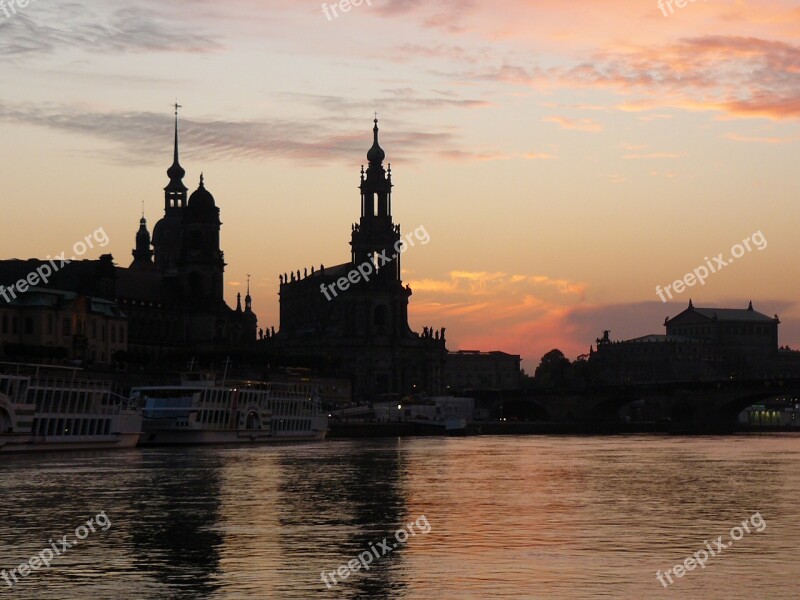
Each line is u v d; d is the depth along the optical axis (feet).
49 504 437.58
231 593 287.28
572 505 444.14
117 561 324.60
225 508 430.61
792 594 286.05
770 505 443.73
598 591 288.51
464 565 318.86
